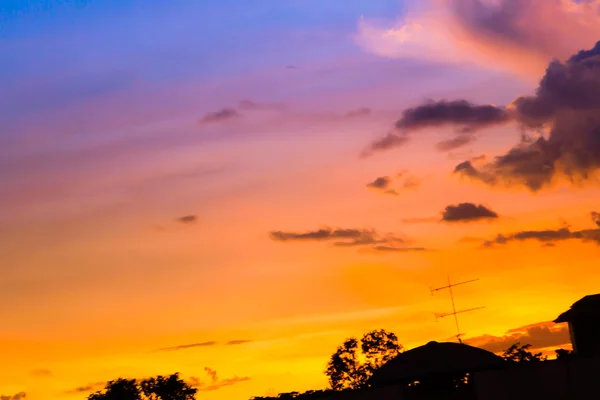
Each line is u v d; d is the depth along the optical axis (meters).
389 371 27.55
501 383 23.52
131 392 38.91
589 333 29.39
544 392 23.06
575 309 29.75
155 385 38.91
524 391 23.25
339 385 39.59
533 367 23.34
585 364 22.72
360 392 26.55
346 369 39.75
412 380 27.14
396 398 25.77
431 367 27.05
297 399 33.97
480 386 23.73
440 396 27.39
